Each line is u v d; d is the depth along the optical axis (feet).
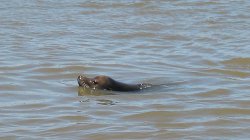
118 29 279.08
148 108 142.92
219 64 202.69
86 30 275.80
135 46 237.86
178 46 238.27
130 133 122.72
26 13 324.60
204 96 156.35
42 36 257.96
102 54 218.59
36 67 190.60
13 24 288.71
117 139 119.44
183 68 195.00
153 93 159.53
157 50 229.25
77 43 242.37
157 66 197.77
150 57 213.66
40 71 185.47
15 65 193.36
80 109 142.51
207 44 241.35
